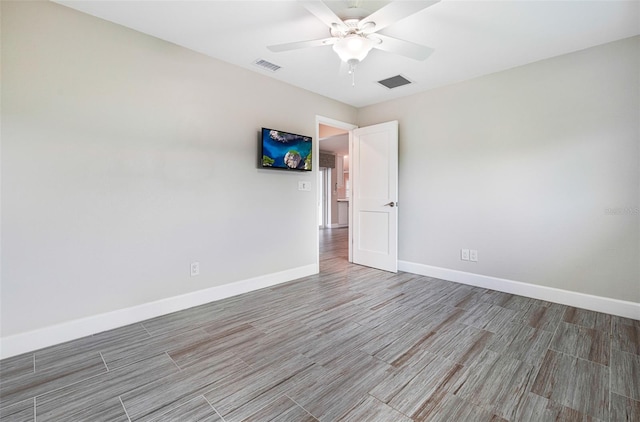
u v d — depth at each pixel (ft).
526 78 9.42
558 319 7.89
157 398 4.85
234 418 4.42
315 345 6.59
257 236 10.41
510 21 7.04
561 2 6.32
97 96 7.00
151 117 7.86
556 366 5.74
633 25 7.20
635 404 4.69
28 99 6.16
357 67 9.65
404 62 9.28
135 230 7.66
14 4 6.01
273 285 10.92
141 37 7.64
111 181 7.24
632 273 7.88
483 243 10.56
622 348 6.37
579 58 8.50
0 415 4.46
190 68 8.55
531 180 9.43
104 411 4.55
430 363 5.88
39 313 6.36
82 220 6.86
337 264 14.25
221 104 9.27
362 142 13.67
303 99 11.72
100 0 6.33
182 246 8.54
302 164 11.45
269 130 10.27
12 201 6.03
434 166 11.76
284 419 4.40
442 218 11.60
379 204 13.11
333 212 30.17
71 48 6.64
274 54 8.84
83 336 6.89
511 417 4.43
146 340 6.78
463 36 7.73
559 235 8.96
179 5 6.51
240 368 5.71
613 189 8.09
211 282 9.21
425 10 6.59
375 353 6.26
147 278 7.89
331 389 5.10
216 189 9.24
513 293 9.91
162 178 8.09
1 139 5.91
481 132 10.44
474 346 6.53
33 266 6.28
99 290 7.13
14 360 5.91
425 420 4.38
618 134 7.98
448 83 11.14
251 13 6.81
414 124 12.34
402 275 12.30
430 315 8.22
